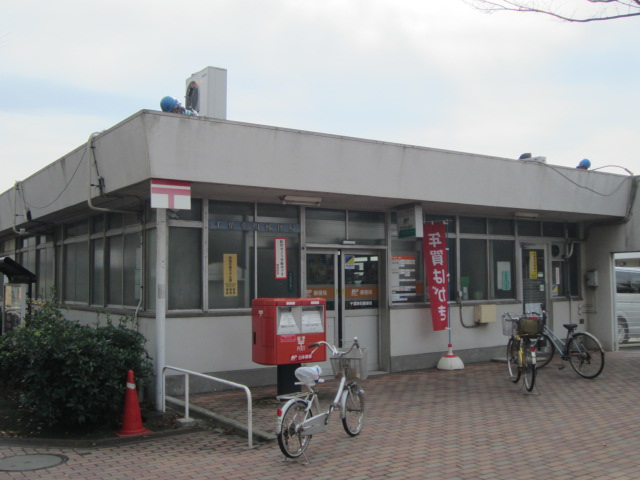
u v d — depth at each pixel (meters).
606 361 12.69
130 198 9.48
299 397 6.27
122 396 7.38
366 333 11.41
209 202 9.73
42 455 6.30
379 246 11.48
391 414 8.02
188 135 8.16
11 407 8.23
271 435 6.79
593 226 14.80
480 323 12.61
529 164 11.95
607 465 5.88
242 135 8.61
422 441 6.73
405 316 11.62
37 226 13.74
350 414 6.86
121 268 10.63
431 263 11.53
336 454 6.27
